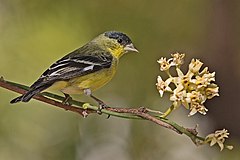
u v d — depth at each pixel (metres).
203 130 13.38
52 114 12.69
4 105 11.98
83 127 13.46
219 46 13.05
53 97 6.49
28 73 12.01
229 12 12.93
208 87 5.59
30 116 12.36
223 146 5.46
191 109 5.57
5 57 12.04
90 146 13.41
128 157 13.81
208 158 13.44
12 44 12.12
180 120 13.34
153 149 13.71
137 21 12.49
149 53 12.68
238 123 13.12
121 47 8.29
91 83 7.54
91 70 7.53
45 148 12.62
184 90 5.58
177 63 5.68
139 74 12.88
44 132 12.59
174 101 5.60
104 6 12.38
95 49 8.07
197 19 12.80
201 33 12.91
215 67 13.15
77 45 12.11
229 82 13.16
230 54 13.07
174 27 12.66
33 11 12.28
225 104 13.21
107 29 12.37
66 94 7.48
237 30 12.96
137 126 13.77
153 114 5.97
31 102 12.30
